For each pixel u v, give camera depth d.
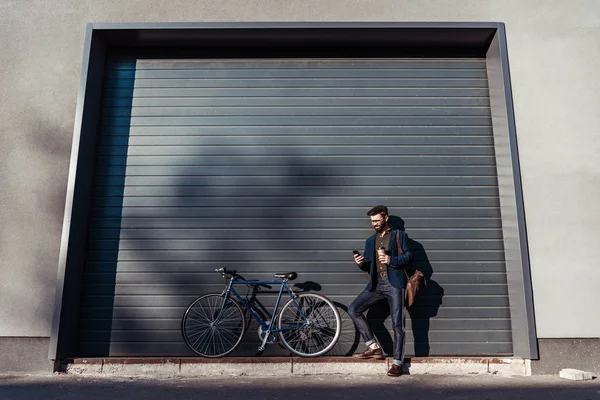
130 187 5.72
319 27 5.77
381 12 5.87
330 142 5.86
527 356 4.99
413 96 6.01
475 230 5.62
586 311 5.09
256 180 5.75
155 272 5.50
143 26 5.77
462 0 5.91
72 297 5.22
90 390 4.29
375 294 5.09
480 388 4.36
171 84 6.03
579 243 5.23
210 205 5.68
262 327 5.21
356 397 4.06
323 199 5.71
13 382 4.59
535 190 5.36
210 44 6.09
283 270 5.53
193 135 5.88
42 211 5.31
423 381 4.62
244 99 5.99
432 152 5.84
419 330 5.38
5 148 5.46
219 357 5.11
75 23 5.83
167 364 4.97
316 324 5.34
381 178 5.76
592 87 5.62
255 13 5.87
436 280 5.50
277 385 4.47
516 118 5.55
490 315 5.42
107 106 5.95
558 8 5.86
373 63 6.12
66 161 5.44
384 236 5.20
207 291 5.46
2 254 5.20
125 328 5.37
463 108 5.98
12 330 5.04
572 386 4.45
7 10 5.85
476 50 6.11
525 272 5.13
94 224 5.61
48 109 5.57
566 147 5.46
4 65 5.69
